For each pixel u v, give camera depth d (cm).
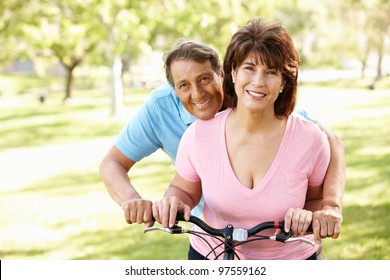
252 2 4025
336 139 471
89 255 1054
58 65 9544
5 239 1192
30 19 3803
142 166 2025
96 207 1448
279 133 423
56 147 2705
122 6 3259
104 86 8331
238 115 425
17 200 1573
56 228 1265
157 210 428
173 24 3253
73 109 4716
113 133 3117
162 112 511
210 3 3441
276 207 426
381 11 5903
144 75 8938
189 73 440
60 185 1769
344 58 9800
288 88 418
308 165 426
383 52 6719
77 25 3541
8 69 9231
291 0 4791
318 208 455
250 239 439
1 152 2639
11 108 5078
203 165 435
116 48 3294
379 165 1861
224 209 439
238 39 405
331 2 6738
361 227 1152
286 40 402
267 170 423
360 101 4431
